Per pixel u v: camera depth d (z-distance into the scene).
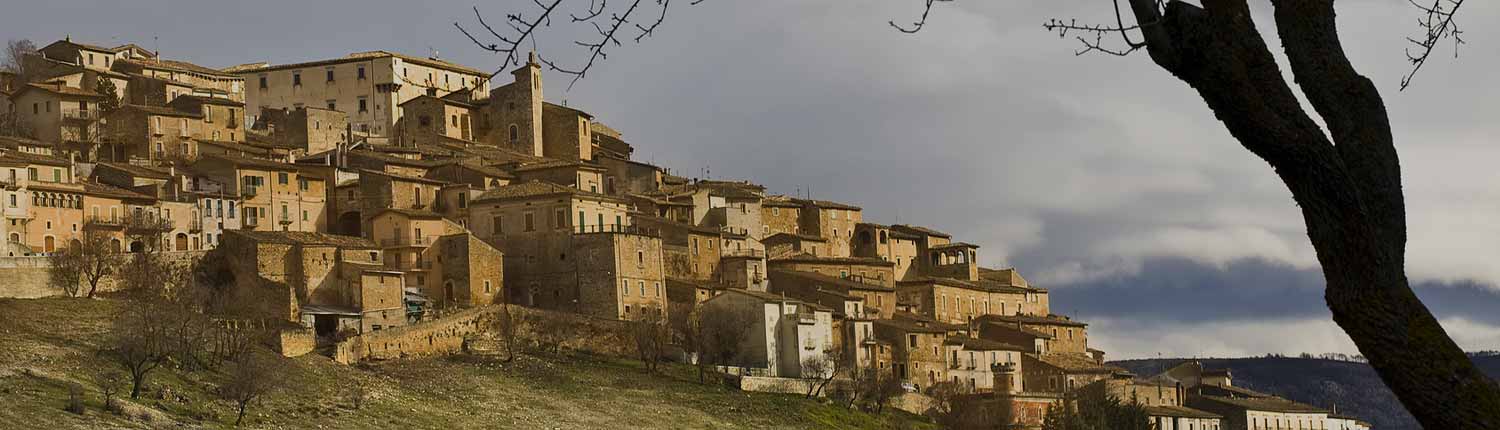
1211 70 21.92
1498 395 21.33
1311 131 21.80
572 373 193.00
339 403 161.88
